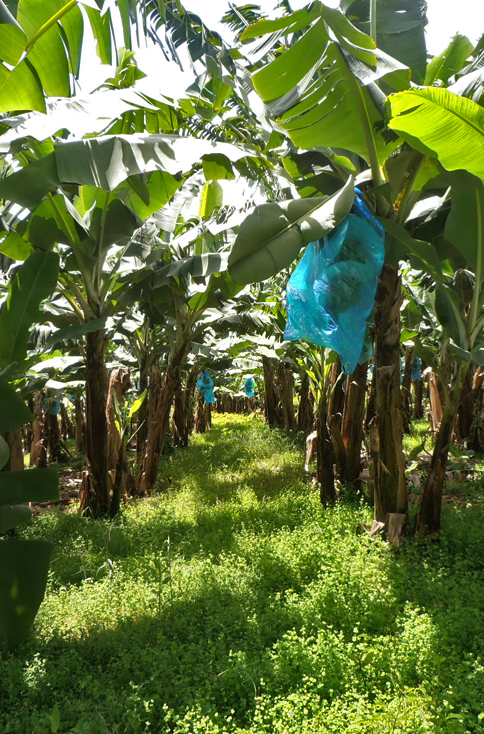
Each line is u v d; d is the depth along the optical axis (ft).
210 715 8.73
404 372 42.09
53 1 11.71
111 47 15.03
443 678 8.98
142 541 17.83
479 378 31.07
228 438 48.11
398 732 7.72
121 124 17.69
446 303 17.34
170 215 20.63
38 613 12.75
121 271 20.95
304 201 12.85
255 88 13.32
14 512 11.44
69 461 40.93
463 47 14.98
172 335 28.07
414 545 15.70
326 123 13.84
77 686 10.08
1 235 17.52
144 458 27.73
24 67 11.89
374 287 12.97
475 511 18.84
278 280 26.21
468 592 12.16
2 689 9.95
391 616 11.48
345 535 17.03
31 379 18.10
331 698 9.01
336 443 22.90
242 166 17.80
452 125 9.77
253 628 11.32
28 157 15.72
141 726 8.84
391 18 14.60
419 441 35.94
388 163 14.62
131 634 11.71
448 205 17.24
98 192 17.84
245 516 20.34
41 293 14.33
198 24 15.57
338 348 12.84
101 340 21.88
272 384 53.11
